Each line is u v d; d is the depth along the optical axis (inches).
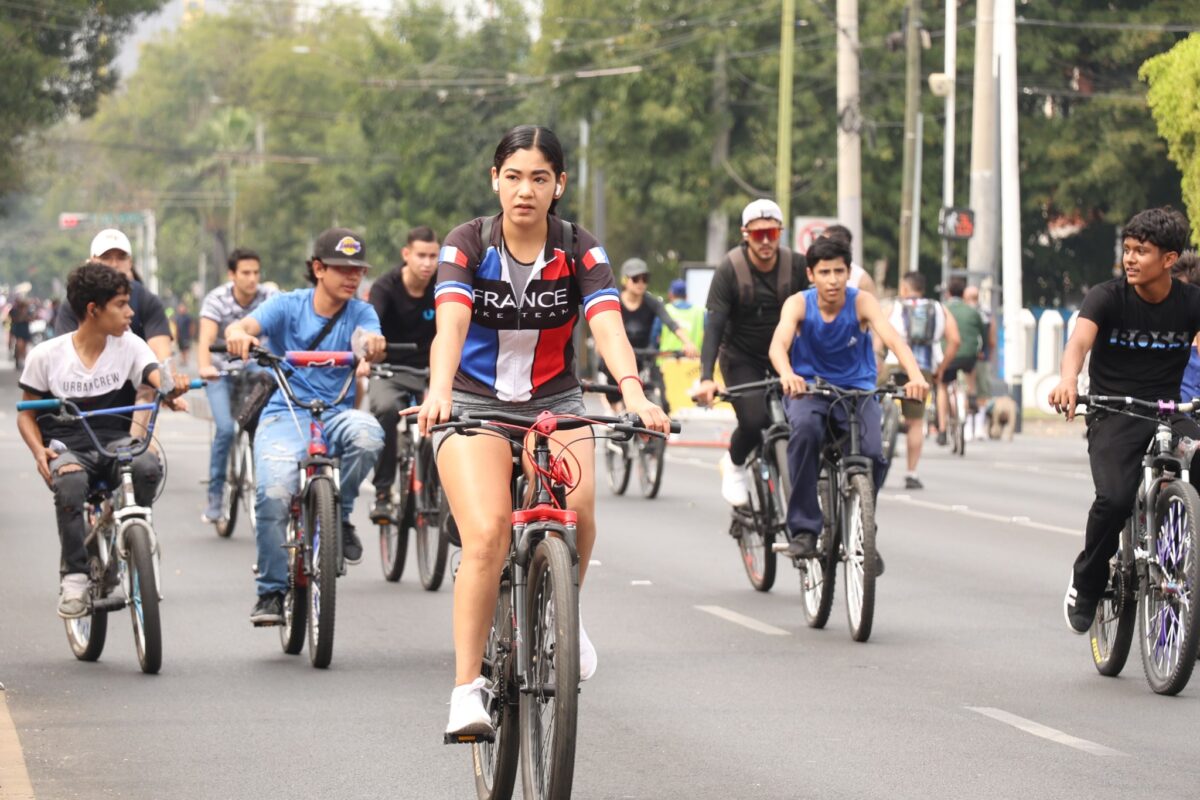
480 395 470.3
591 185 4097.0
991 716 590.9
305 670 664.4
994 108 2263.8
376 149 4813.0
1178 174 3312.0
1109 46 3277.6
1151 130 3253.0
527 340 466.6
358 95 4562.0
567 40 3619.6
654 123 3508.9
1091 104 3289.9
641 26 3548.2
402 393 880.3
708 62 3555.6
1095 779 509.4
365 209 5137.8
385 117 4574.3
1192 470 633.6
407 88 4522.6
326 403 702.5
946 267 2279.8
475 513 442.3
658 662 684.1
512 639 443.8
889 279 3575.3
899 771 517.3
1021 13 3302.2
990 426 2054.6
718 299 821.9
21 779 501.0
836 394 751.7
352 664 676.1
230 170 7701.8
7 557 965.2
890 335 753.0
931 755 536.7
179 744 546.3
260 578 691.4
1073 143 3280.0
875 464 749.3
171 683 639.1
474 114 4574.3
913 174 2623.0
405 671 662.5
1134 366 647.8
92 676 650.8
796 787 499.5
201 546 1016.2
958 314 1749.5
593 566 956.0
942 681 650.2
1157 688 627.5
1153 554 631.2
